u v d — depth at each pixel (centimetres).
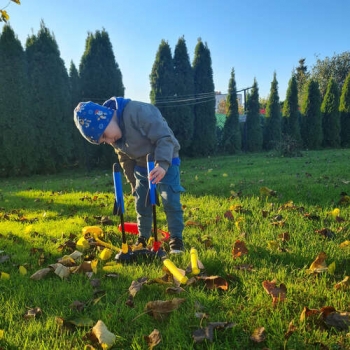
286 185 558
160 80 1831
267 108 2305
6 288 234
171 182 291
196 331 173
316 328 175
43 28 1451
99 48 1552
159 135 270
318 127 2281
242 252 266
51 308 205
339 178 637
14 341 172
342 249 267
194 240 315
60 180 1197
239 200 467
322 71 4291
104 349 164
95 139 272
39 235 366
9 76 1378
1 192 847
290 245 284
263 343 167
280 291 203
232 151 2153
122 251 274
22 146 1412
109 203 533
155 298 212
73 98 1582
